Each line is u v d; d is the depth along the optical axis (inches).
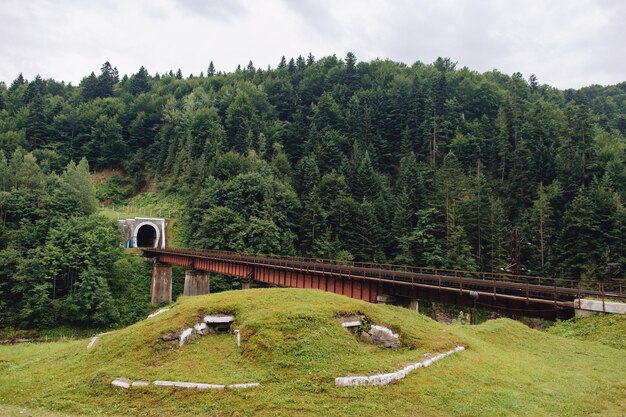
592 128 3914.9
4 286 2262.6
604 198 2775.6
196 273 2474.2
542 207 2930.6
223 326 872.9
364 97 5231.3
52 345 1251.8
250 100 5300.2
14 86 7244.1
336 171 3858.3
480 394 645.9
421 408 594.2
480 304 1161.4
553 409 608.7
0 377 808.9
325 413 574.2
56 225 2630.4
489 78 6146.7
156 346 778.2
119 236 2856.8
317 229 3193.9
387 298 1343.5
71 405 637.3
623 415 593.6
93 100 6299.2
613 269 2452.0
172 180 4461.1
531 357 911.0
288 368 685.9
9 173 3006.9
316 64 6850.4
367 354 755.4
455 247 2842.0
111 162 5132.9
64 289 2404.0
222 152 4165.8
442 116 4594.0
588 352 928.9
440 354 798.5
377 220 3216.0
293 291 1004.6
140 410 609.0
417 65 7111.2
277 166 3905.0
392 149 4566.9
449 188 3245.6
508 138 3929.6
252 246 2925.7
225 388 639.1
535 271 2773.1
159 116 5669.3
